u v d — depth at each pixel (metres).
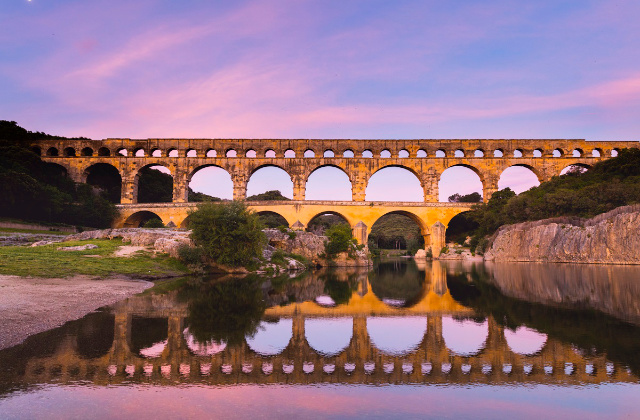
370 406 9.17
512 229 74.25
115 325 16.28
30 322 15.73
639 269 47.72
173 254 42.16
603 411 8.92
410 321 18.55
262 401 9.35
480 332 16.23
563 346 14.02
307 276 43.62
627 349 13.56
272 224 114.44
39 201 72.44
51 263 31.78
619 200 64.06
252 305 22.59
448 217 87.56
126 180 90.56
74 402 8.97
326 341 14.94
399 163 91.12
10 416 8.12
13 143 88.56
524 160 91.12
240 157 91.56
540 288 30.47
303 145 92.31
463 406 9.22
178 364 11.93
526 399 9.62
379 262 80.94
